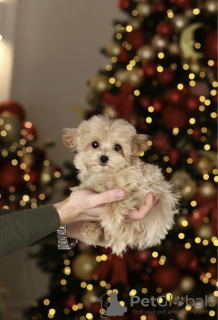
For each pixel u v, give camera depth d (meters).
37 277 3.92
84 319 2.92
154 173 1.38
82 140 1.48
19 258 3.93
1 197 3.12
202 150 3.01
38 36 4.17
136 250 2.85
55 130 4.20
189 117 2.95
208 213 3.04
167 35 2.99
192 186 2.84
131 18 3.22
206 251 3.01
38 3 4.18
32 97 4.13
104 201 1.19
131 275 2.93
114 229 1.31
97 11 4.35
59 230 1.40
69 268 2.91
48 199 3.26
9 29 3.86
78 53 4.29
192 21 3.09
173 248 2.94
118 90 3.13
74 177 3.00
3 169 3.10
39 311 3.02
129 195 1.29
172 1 3.05
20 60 4.06
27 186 3.18
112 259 2.81
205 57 3.06
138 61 3.11
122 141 1.42
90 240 1.39
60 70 4.24
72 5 4.29
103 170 1.34
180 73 3.07
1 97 3.82
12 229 1.08
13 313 3.78
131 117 2.92
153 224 1.33
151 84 3.04
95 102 3.16
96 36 4.33
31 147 3.18
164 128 2.97
